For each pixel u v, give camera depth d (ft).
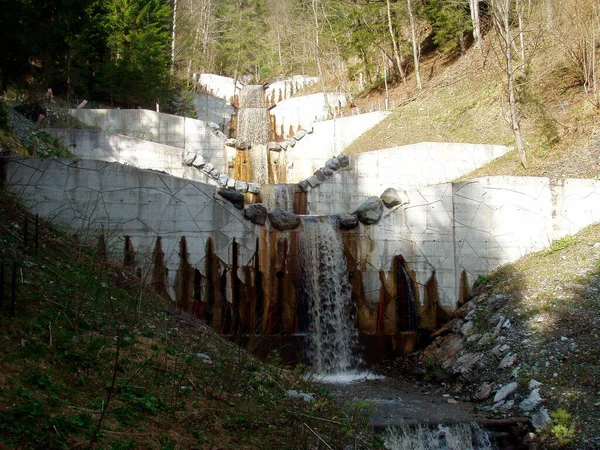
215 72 176.45
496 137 78.54
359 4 121.39
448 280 54.34
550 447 33.58
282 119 126.72
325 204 71.97
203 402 28.76
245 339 47.78
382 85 123.95
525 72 78.02
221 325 50.14
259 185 70.90
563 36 73.05
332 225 54.13
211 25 175.63
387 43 120.98
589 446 32.12
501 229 55.06
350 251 54.08
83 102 90.58
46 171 49.32
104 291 38.78
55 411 22.31
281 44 175.94
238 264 51.29
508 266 53.88
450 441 35.12
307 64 153.17
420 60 123.54
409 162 74.43
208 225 51.16
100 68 104.78
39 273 36.32
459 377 44.91
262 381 35.47
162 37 111.34
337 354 52.08
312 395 36.14
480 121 83.30
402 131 90.84
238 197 51.75
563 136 68.13
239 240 51.60
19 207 46.14
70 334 30.30
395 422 35.32
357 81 136.67
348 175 73.10
